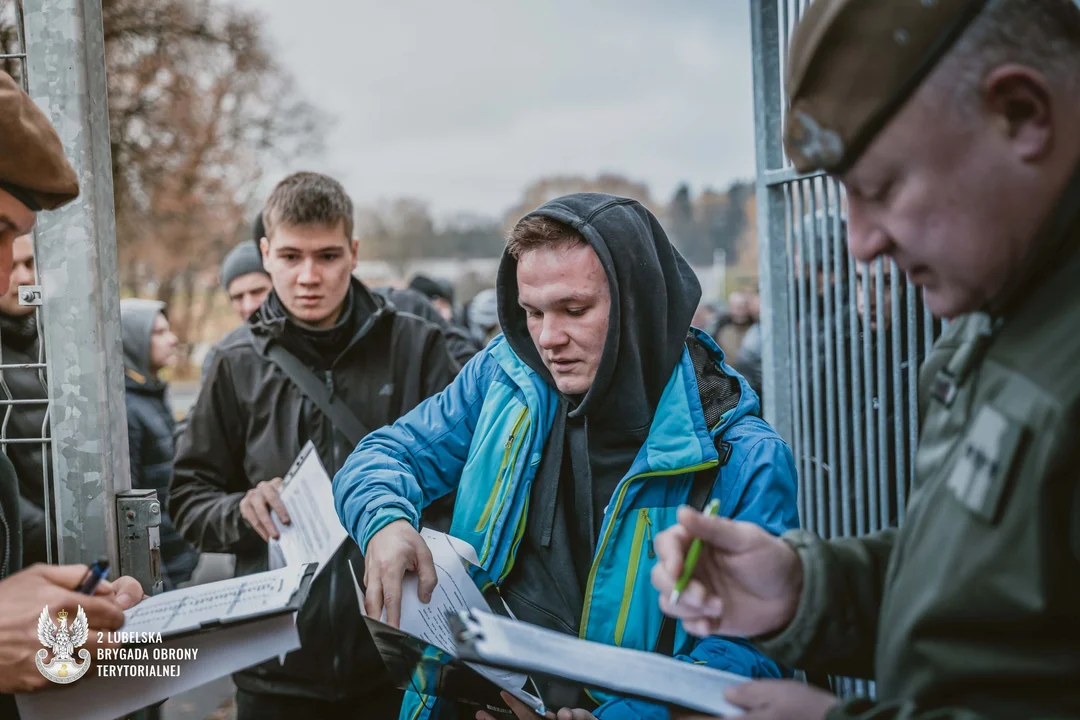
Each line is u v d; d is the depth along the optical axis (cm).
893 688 91
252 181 1593
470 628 104
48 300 169
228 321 1775
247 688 233
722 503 144
